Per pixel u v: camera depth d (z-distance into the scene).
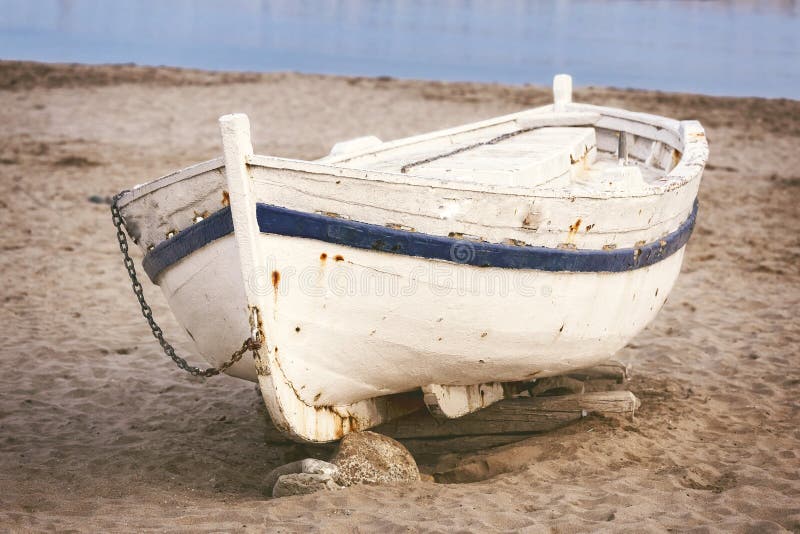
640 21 42.44
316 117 19.12
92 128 17.66
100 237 11.97
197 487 5.77
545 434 6.50
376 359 5.55
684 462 6.04
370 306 5.30
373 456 5.69
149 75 22.36
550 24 40.66
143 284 10.51
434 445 6.48
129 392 7.62
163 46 31.89
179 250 5.44
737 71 29.61
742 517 5.07
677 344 8.80
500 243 5.38
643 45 35.03
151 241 5.66
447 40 35.41
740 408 7.20
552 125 9.15
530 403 6.50
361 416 5.94
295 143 16.94
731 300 10.17
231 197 4.99
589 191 5.59
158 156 15.83
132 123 18.12
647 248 6.23
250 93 21.02
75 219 12.57
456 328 5.52
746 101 21.45
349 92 21.52
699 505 5.27
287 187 5.01
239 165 4.92
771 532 4.85
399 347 5.52
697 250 12.01
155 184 5.44
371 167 6.73
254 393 7.68
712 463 6.04
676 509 5.19
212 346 5.72
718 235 12.62
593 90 21.97
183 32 35.22
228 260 5.24
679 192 6.42
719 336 9.06
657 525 4.90
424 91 22.00
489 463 6.13
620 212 5.81
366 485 5.57
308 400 5.47
